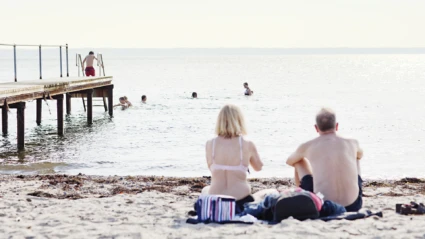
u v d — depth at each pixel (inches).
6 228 263.6
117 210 314.5
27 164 618.5
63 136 870.4
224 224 252.8
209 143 268.7
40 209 317.7
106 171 582.9
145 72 3858.3
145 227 258.7
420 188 436.8
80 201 351.3
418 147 733.3
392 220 255.4
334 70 4222.4
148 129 951.0
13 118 1143.0
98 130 944.9
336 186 259.0
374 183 465.7
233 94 1774.1
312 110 1275.8
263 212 258.8
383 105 1389.0
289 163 272.2
